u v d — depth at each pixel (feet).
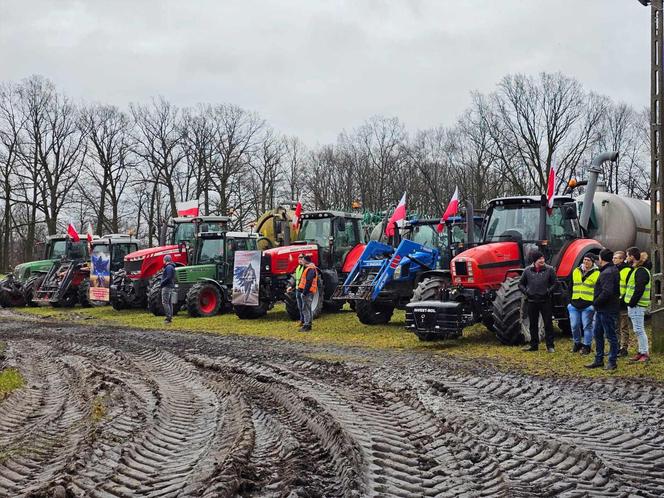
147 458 17.87
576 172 130.72
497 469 16.11
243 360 34.22
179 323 55.01
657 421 20.72
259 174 160.97
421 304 37.81
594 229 46.88
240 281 56.24
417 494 14.44
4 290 79.97
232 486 14.74
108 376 30.19
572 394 24.71
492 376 28.27
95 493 15.06
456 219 51.16
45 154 139.95
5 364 35.01
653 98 33.68
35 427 21.47
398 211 54.49
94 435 19.88
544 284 34.37
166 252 67.62
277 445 18.65
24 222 155.33
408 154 153.38
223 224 67.92
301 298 47.88
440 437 19.04
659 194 33.81
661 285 33.35
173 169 150.00
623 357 32.58
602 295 29.43
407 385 26.61
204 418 22.38
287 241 60.75
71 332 50.21
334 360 33.60
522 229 39.91
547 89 129.39
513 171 131.85
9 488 15.57
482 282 38.01
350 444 17.98
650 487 14.85
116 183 147.54
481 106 135.85
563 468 16.28
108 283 67.97
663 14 33.68
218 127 151.84
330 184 162.61
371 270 48.70
